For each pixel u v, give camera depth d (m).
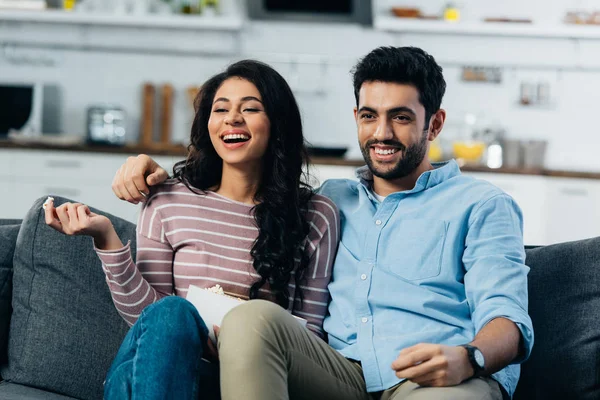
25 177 5.89
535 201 5.78
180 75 6.68
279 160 2.40
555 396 2.24
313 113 6.63
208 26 6.48
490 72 6.50
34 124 6.34
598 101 6.48
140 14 6.45
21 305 2.44
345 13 6.54
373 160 2.36
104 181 5.89
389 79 2.31
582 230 5.77
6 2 6.48
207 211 2.35
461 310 2.18
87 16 6.46
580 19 6.37
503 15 6.48
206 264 2.30
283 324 1.92
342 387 2.09
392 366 1.87
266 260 2.27
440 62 6.53
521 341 2.01
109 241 2.18
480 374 1.92
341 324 2.27
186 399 1.86
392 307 2.21
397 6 6.55
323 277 2.35
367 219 2.37
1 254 2.52
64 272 2.43
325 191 2.54
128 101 6.68
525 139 6.51
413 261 2.24
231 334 1.86
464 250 2.24
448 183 2.34
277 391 1.84
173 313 1.89
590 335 2.24
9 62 6.71
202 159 2.45
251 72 2.38
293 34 6.62
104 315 2.40
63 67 6.69
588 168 6.37
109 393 1.87
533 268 2.39
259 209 2.33
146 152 5.88
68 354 2.36
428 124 2.38
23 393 2.26
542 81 6.51
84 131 6.70
